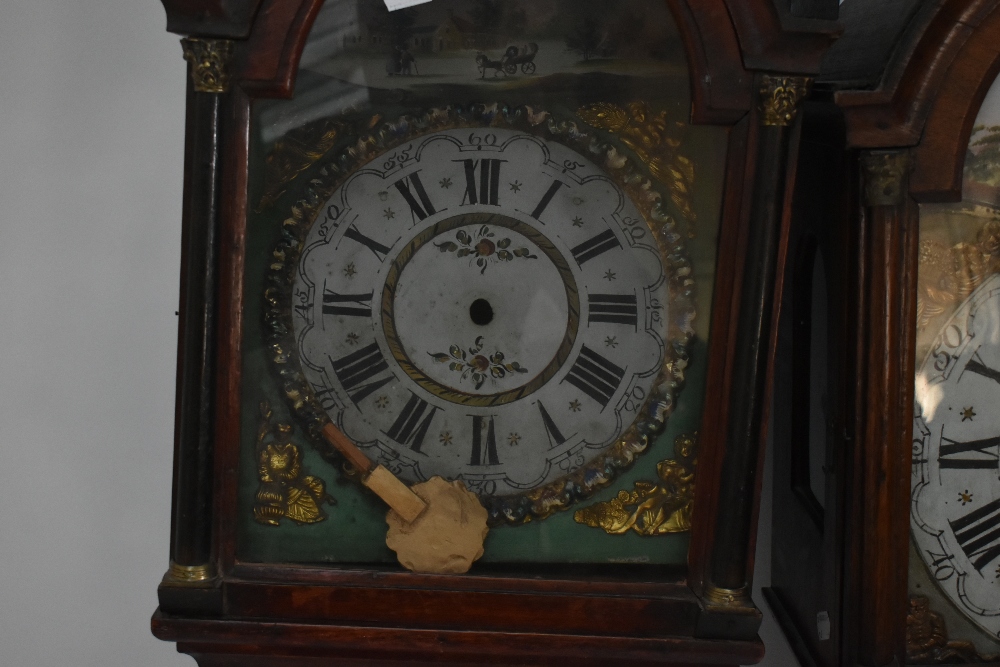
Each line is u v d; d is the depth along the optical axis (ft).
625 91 3.88
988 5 3.88
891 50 3.97
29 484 5.62
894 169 4.03
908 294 4.10
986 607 4.25
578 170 3.96
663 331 3.97
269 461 3.97
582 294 3.99
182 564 3.88
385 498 3.94
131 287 5.59
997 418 4.20
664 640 3.96
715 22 3.67
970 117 4.01
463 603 3.99
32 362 5.56
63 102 5.48
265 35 3.66
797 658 5.02
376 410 4.01
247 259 3.88
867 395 4.16
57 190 5.51
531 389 4.02
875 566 4.18
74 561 5.68
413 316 4.00
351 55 3.83
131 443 5.64
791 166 3.72
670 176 3.90
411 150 3.95
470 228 3.99
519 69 3.88
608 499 4.03
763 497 5.74
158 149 5.55
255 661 4.14
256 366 3.93
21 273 5.52
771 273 3.76
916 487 4.20
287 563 4.00
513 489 4.04
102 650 5.73
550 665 4.09
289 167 3.89
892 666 4.21
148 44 5.51
